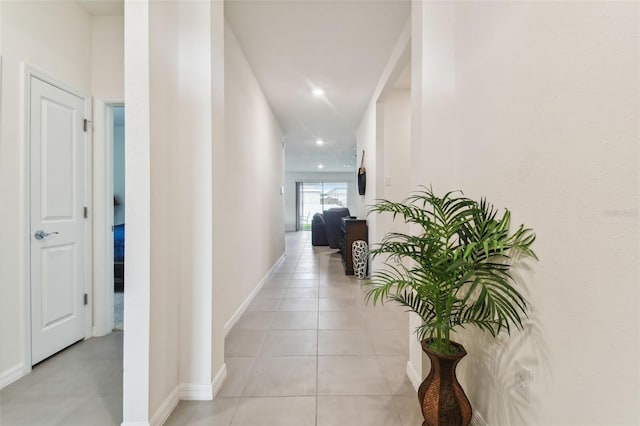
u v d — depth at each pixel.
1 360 1.72
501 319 1.00
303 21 2.40
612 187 0.74
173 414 1.47
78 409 1.51
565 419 0.88
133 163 1.32
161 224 1.43
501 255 1.13
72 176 2.24
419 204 1.66
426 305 1.32
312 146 7.26
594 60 0.79
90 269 2.40
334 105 4.38
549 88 0.94
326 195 13.28
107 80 2.45
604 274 0.77
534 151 1.02
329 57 2.99
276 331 2.49
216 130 1.67
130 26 1.32
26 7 1.89
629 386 0.71
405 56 2.62
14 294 1.81
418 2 1.70
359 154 5.37
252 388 1.69
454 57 1.62
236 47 2.65
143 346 1.31
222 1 1.77
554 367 0.92
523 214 1.07
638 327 0.69
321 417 1.45
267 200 4.25
